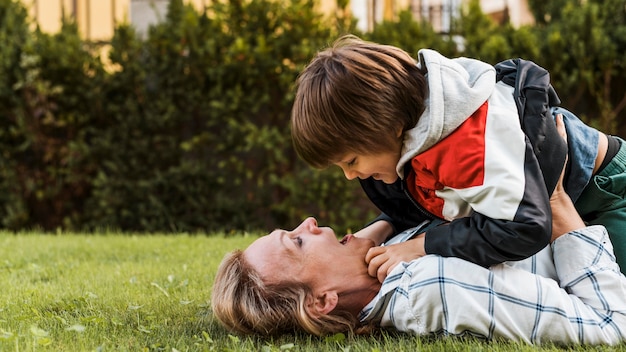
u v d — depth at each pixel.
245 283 2.22
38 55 6.60
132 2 7.28
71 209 6.91
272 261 2.22
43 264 3.99
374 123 2.13
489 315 2.05
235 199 6.65
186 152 6.75
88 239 5.17
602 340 2.10
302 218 6.47
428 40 6.58
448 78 2.11
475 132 2.05
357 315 2.27
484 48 6.41
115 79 6.67
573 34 6.56
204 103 6.61
